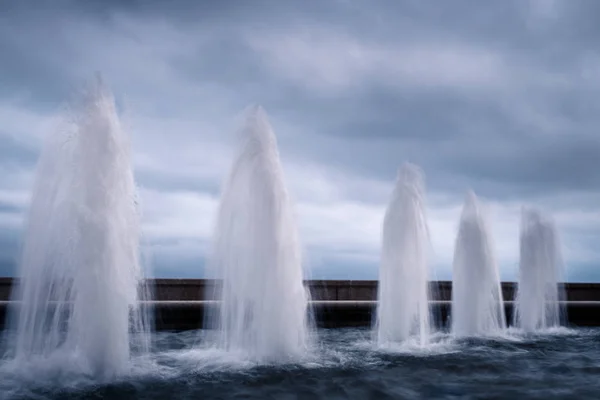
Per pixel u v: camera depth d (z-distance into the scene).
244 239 9.39
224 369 8.17
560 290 18.67
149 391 6.92
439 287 18.14
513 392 7.27
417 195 11.98
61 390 6.88
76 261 7.75
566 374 8.37
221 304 9.52
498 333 13.41
